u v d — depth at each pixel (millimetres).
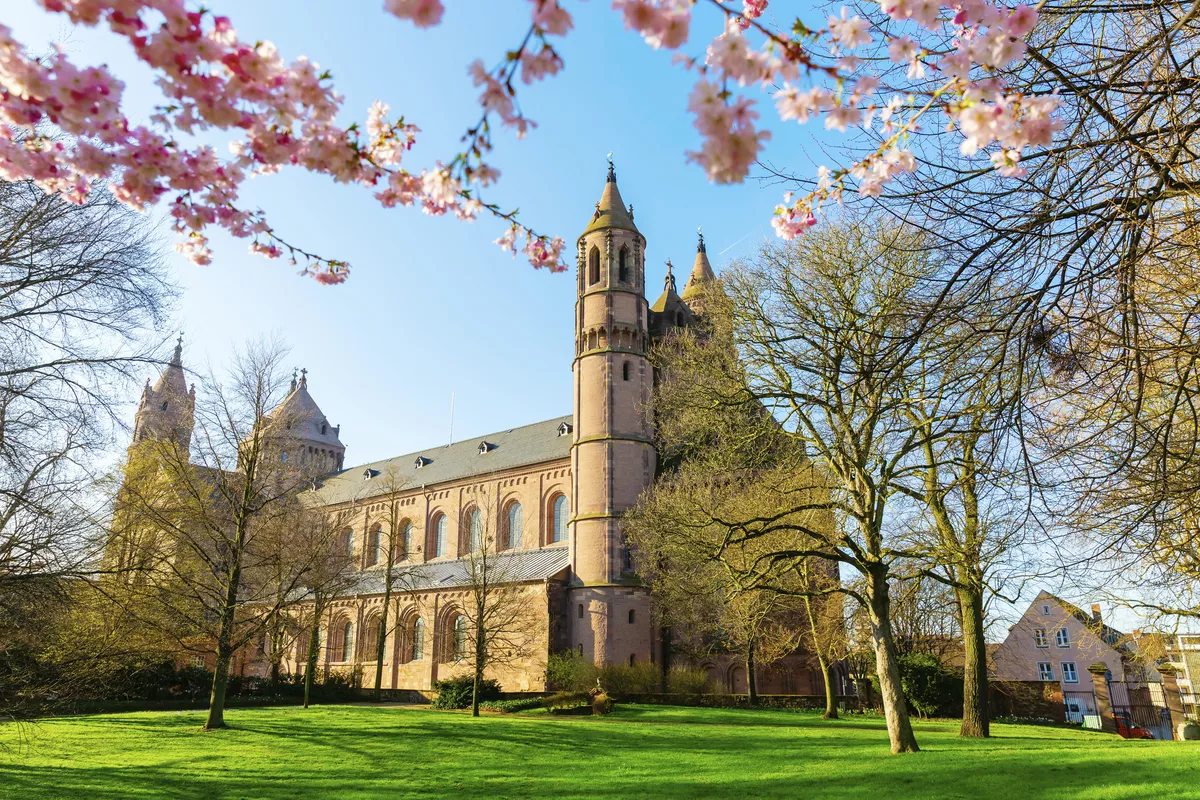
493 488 59906
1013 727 29750
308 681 35406
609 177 55406
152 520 23266
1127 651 37906
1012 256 6461
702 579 34562
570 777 17516
